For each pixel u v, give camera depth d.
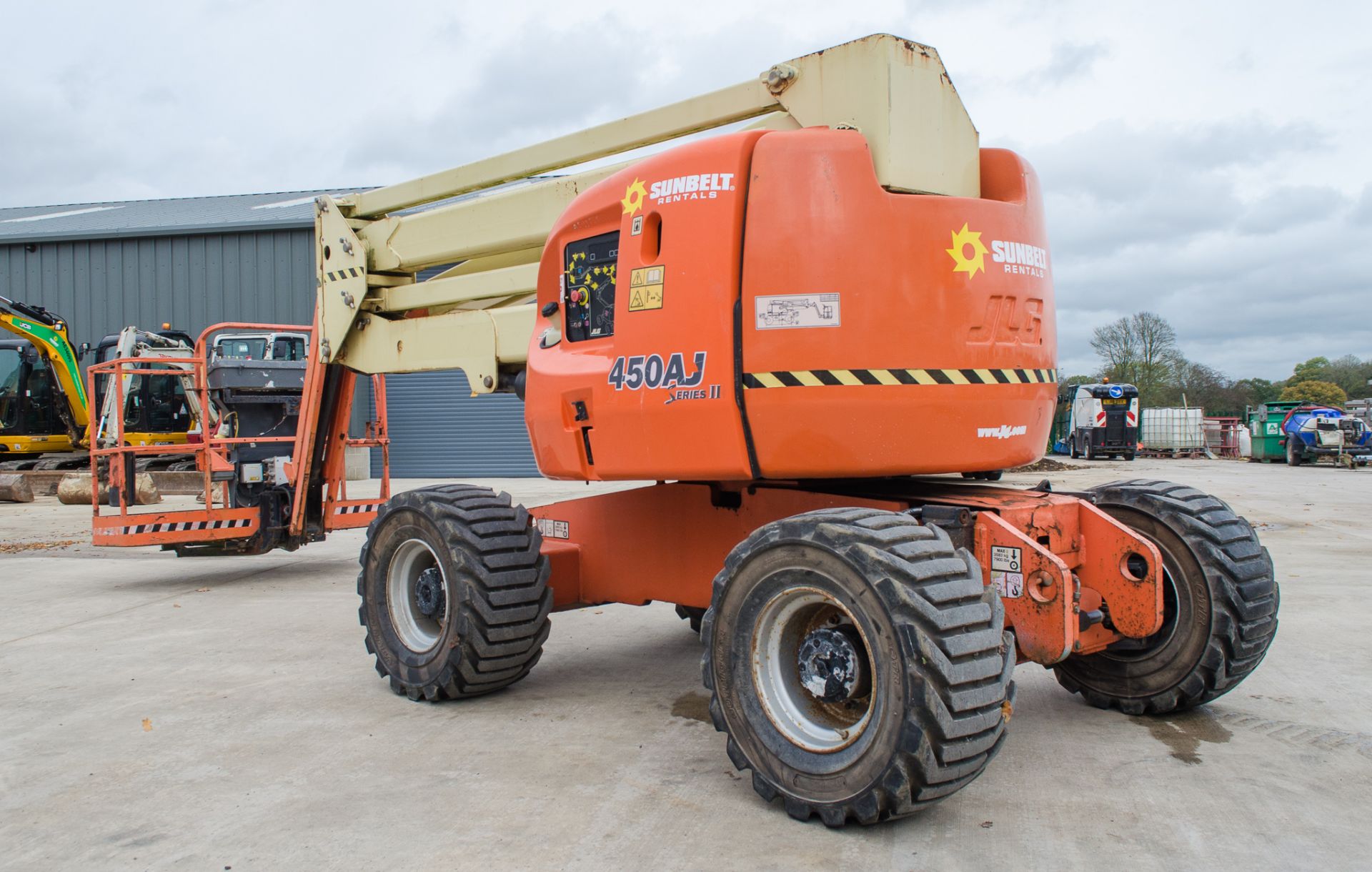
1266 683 4.76
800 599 3.14
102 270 23.58
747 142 3.50
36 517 14.19
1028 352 3.71
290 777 3.65
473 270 5.52
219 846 3.06
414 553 4.80
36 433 19.98
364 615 4.96
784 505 3.99
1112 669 4.31
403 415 22.59
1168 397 52.81
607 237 4.07
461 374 22.55
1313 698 4.51
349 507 8.44
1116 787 3.44
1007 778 3.53
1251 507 13.71
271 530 8.22
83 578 8.72
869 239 3.36
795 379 3.36
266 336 15.86
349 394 7.93
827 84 3.61
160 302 23.38
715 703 3.35
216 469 8.50
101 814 3.33
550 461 4.28
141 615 6.95
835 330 3.35
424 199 5.43
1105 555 3.91
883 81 3.43
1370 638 5.65
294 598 7.61
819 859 2.87
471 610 4.36
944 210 3.47
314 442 7.98
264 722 4.36
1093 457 34.88
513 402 22.45
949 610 2.81
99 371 8.09
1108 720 4.21
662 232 3.67
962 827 3.10
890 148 3.43
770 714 3.21
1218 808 3.25
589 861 2.90
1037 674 5.01
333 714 4.46
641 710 4.47
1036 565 3.40
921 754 2.76
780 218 3.40
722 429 3.48
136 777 3.68
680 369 3.57
